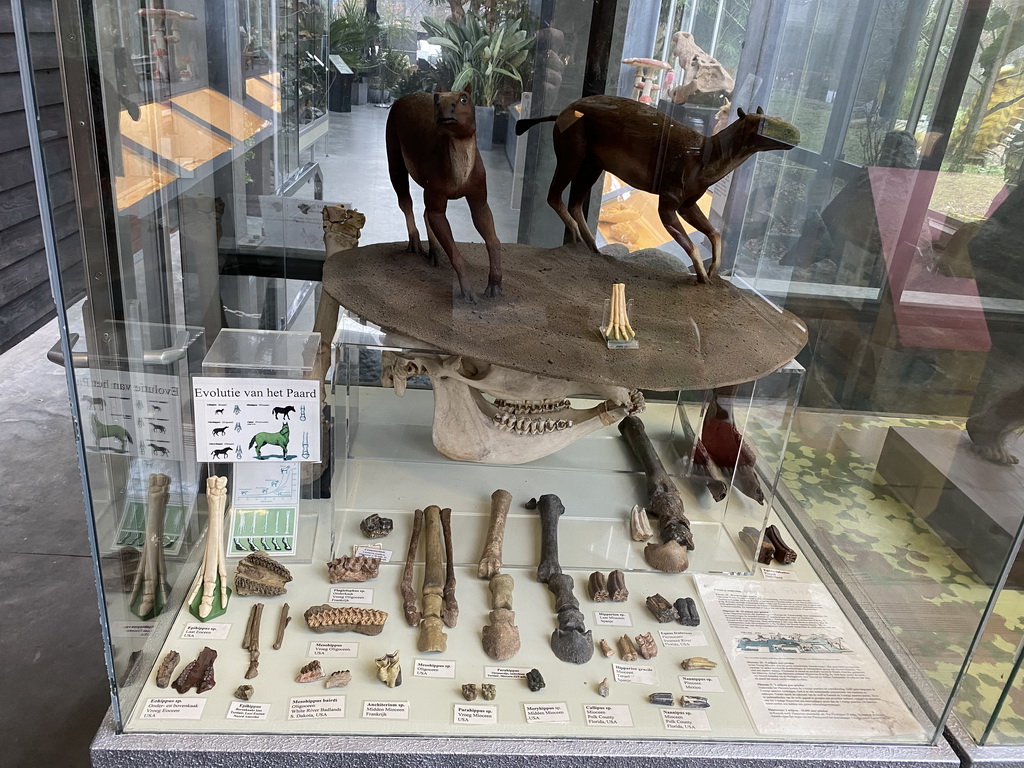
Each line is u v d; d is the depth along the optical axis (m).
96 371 0.89
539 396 1.41
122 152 0.98
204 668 1.02
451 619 1.14
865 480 1.51
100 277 0.91
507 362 1.10
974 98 1.23
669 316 1.25
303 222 1.43
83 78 0.87
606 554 1.35
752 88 1.25
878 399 1.49
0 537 1.82
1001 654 1.08
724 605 1.26
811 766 0.99
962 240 1.27
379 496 1.45
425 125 1.09
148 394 1.03
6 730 1.35
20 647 1.53
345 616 1.11
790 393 1.38
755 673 1.12
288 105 1.34
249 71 1.34
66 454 2.15
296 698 0.99
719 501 1.47
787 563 1.38
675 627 1.19
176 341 1.17
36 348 2.68
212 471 1.18
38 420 2.30
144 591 1.02
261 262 1.46
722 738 1.00
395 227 1.42
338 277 1.28
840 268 1.51
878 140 1.40
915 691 1.11
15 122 2.41
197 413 1.12
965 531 1.19
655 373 1.11
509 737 0.96
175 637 1.08
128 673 0.96
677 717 1.02
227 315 1.43
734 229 1.44
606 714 1.01
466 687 1.02
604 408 1.47
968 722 1.08
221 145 1.37
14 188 2.44
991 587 1.07
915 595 1.24
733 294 1.37
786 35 1.24
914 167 1.37
